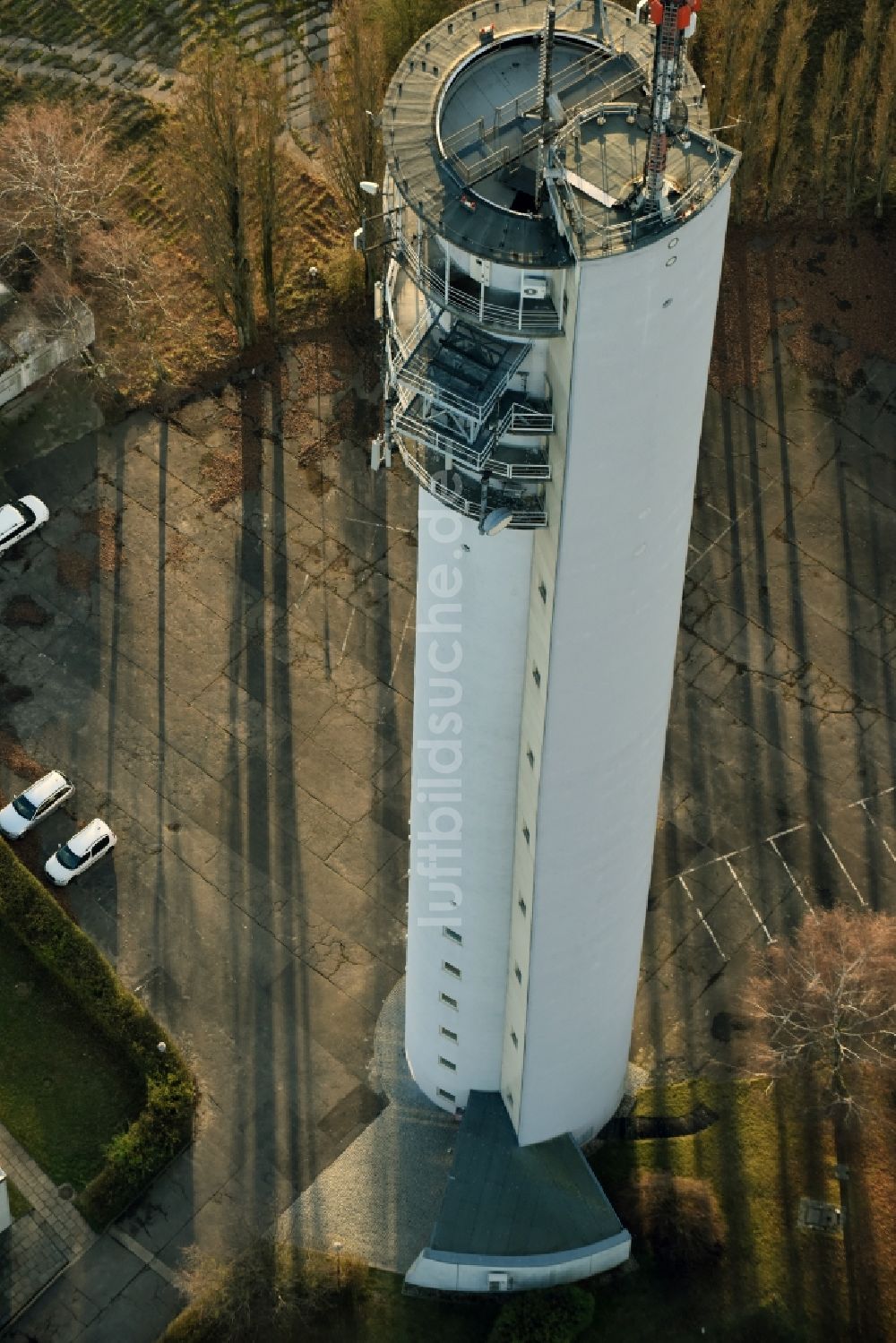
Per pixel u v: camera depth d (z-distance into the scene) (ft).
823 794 366.43
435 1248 305.12
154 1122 326.44
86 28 477.36
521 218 198.18
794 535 398.21
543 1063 295.48
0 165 424.87
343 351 421.59
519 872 268.00
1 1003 343.67
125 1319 313.12
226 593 391.24
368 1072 336.08
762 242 436.35
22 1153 328.49
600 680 236.84
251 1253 312.29
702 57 431.43
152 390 415.85
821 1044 322.96
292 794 367.66
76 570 393.70
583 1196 308.81
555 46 210.59
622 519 217.36
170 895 356.38
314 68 428.97
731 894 354.95
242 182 400.88
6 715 376.48
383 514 400.47
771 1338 306.35
